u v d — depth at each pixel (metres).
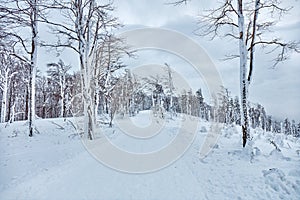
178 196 6.25
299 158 9.58
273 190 6.28
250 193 6.20
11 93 47.03
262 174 7.45
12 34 16.83
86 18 18.31
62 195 6.25
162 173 8.60
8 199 6.00
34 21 17.86
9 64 33.44
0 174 8.03
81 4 17.66
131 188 6.88
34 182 7.26
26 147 12.97
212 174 8.15
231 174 7.91
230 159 10.06
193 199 6.04
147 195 6.31
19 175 7.95
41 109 62.19
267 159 9.54
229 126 23.59
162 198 6.11
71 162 9.98
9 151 11.78
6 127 21.20
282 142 13.51
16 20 16.78
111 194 6.36
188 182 7.45
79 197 6.12
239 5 13.27
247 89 13.03
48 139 16.20
